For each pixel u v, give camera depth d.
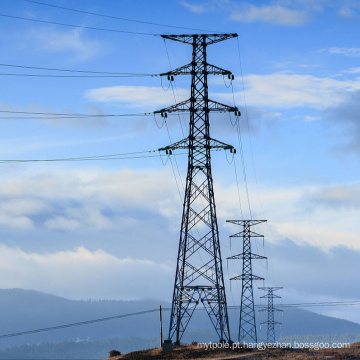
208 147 120.38
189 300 117.69
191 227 119.00
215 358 106.06
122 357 116.31
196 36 122.69
